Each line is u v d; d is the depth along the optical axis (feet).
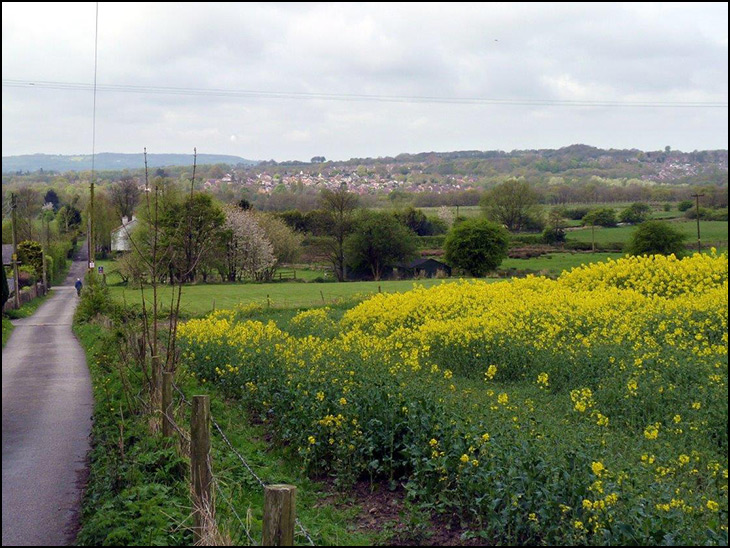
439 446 27.76
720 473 26.68
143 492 26.94
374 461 29.94
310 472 33.04
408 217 331.16
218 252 213.66
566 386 46.55
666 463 28.25
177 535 23.81
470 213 380.37
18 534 24.77
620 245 250.57
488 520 23.77
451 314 76.54
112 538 22.94
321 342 62.49
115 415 40.73
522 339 56.24
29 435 39.45
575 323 62.39
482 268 217.77
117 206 323.78
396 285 190.70
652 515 21.27
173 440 32.96
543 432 29.12
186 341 60.75
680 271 82.69
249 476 30.48
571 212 333.42
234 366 49.88
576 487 22.07
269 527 16.67
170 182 105.50
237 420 42.27
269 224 251.60
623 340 54.54
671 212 300.61
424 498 27.04
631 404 38.88
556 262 230.48
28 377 63.62
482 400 38.81
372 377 39.34
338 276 255.70
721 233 223.71
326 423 32.22
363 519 27.12
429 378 41.52
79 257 371.56
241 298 155.12
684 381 42.55
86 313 127.44
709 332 56.70
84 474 31.83
